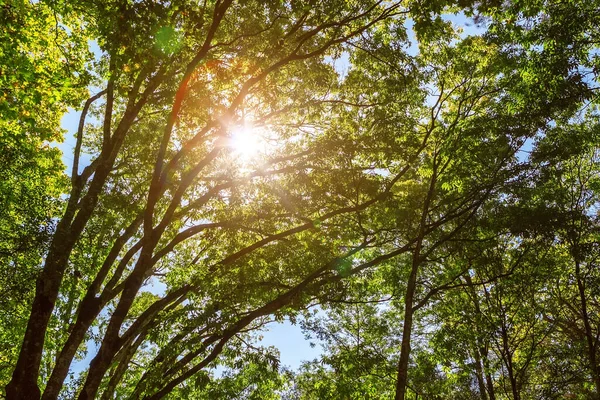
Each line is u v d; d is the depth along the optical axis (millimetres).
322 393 17797
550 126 13477
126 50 9273
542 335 16875
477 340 16359
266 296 15164
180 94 11445
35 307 11742
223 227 14984
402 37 13664
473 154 13883
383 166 14688
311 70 14852
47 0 11266
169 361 13180
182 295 14977
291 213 14719
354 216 15461
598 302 19203
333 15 12641
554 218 13711
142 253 11375
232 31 13586
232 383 16406
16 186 13680
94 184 13375
